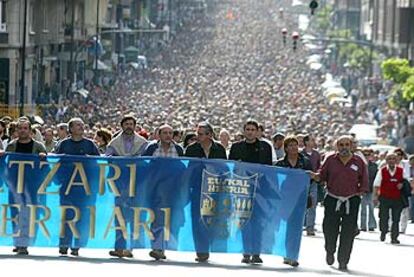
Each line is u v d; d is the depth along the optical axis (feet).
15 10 344.49
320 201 161.38
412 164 172.14
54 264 100.12
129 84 483.51
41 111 310.65
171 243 106.11
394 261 118.32
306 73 615.16
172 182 106.01
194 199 106.11
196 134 115.65
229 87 514.68
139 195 106.01
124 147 108.99
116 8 507.30
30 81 361.71
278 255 107.14
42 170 106.01
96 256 106.01
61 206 106.11
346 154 107.65
